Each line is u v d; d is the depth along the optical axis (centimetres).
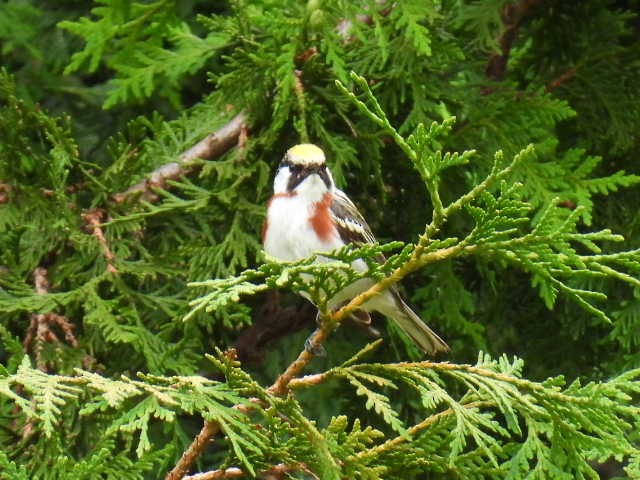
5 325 960
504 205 574
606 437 607
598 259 578
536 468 630
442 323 1092
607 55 1126
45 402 568
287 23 963
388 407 604
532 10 1177
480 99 1045
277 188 991
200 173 1035
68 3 1380
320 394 1220
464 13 1084
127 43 1123
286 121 1055
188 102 1388
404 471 649
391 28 1022
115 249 1020
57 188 1002
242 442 593
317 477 632
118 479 635
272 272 568
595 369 1123
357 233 991
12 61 1402
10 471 599
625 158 1131
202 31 1326
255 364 1187
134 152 1044
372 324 1134
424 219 1102
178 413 948
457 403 615
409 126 1015
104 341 962
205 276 988
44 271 1012
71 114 1377
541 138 1053
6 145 1009
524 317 1152
